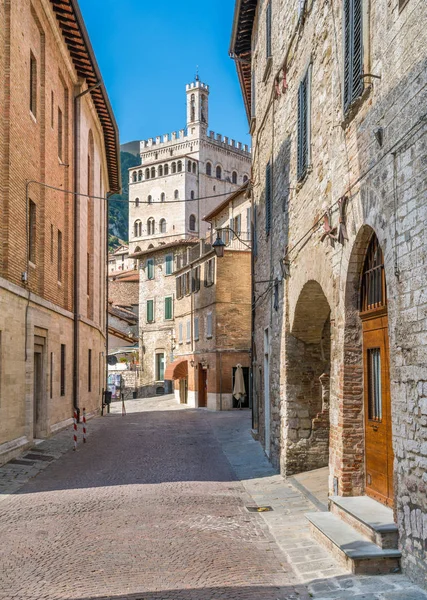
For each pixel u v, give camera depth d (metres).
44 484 13.09
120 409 43.97
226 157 112.12
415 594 6.14
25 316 17.83
